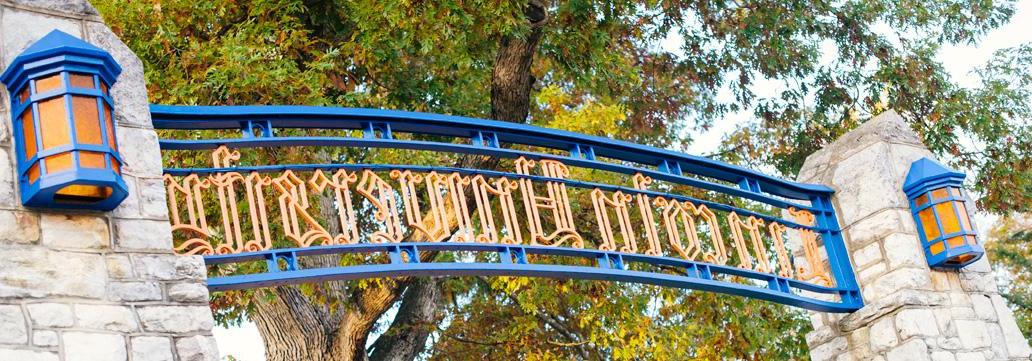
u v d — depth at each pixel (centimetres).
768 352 1327
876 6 1502
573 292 1280
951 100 1490
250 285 592
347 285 1314
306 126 677
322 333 1154
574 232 727
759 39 1484
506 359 1464
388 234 651
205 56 1040
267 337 1170
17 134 519
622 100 1551
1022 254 2203
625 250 744
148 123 565
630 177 1308
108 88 536
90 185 503
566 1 1222
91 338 495
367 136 693
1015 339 849
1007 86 1559
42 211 511
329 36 1205
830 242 871
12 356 471
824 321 867
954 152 1479
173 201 585
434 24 1088
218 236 1049
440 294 1387
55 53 515
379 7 1082
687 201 802
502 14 1101
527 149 1277
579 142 779
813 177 913
